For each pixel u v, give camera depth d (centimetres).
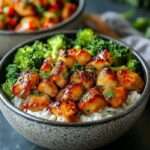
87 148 52
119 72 55
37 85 54
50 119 50
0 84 57
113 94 52
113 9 93
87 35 61
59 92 53
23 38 67
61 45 60
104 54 56
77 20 71
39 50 59
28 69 57
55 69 54
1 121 61
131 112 51
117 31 81
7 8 73
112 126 50
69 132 49
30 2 73
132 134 58
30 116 49
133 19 91
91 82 53
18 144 57
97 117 51
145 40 72
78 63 56
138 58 59
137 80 55
